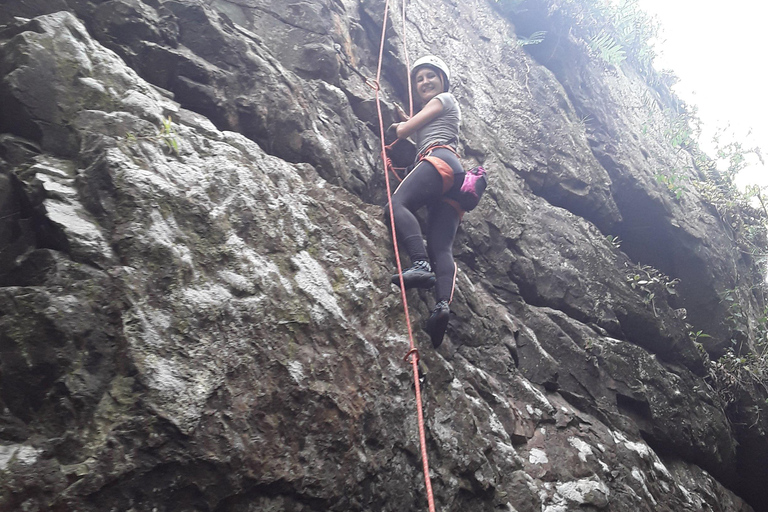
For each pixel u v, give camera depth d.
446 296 3.29
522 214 4.74
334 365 2.57
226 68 3.34
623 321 4.92
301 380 2.41
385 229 3.41
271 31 3.90
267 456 2.21
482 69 5.47
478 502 2.87
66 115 2.55
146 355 2.07
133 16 3.14
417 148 3.85
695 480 4.76
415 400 2.81
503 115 5.33
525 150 5.27
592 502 3.41
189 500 2.03
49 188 2.24
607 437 3.99
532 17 6.18
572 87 6.14
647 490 3.91
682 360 5.24
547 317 4.41
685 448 4.78
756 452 5.56
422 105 4.50
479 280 4.28
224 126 3.23
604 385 4.40
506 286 4.34
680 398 4.82
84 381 1.97
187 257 2.34
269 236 2.70
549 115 5.60
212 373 2.18
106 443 1.91
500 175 4.75
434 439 2.82
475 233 4.32
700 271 5.85
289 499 2.25
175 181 2.50
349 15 4.50
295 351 2.47
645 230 5.83
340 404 2.49
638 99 7.23
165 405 2.02
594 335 4.55
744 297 6.41
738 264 6.57
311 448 2.35
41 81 2.52
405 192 3.48
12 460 1.80
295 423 2.35
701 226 6.12
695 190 6.62
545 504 3.28
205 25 3.35
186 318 2.22
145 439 1.96
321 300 2.67
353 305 2.85
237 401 2.21
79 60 2.66
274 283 2.55
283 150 3.39
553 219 5.01
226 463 2.08
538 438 3.62
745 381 5.70
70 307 2.02
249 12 3.89
